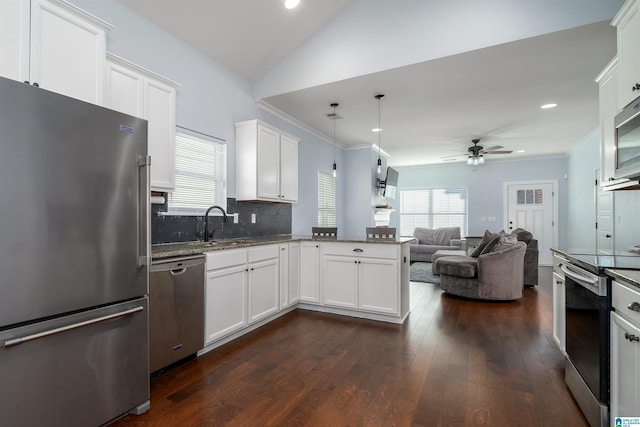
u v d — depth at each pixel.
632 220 4.34
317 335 3.04
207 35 3.25
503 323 3.41
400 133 5.74
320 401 1.94
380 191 7.23
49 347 1.45
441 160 8.30
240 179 3.83
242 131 3.83
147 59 2.87
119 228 1.73
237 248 2.89
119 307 1.74
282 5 3.21
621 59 2.10
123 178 1.75
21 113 1.36
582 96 3.97
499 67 3.22
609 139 2.40
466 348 2.74
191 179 3.32
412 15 3.18
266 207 4.42
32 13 1.69
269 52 3.79
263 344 2.82
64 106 1.50
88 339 1.60
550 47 2.84
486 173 8.43
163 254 2.26
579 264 1.92
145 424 1.74
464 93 3.90
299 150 5.27
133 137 1.81
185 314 2.39
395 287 3.35
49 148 1.45
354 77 3.48
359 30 3.46
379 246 3.42
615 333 1.48
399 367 2.38
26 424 1.37
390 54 3.27
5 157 1.31
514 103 4.21
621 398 1.42
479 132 5.65
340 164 6.64
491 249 4.39
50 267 1.45
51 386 1.46
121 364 1.75
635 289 1.33
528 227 7.96
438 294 4.73
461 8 2.96
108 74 2.27
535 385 2.13
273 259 3.40
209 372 2.30
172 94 2.77
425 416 1.79
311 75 3.74
